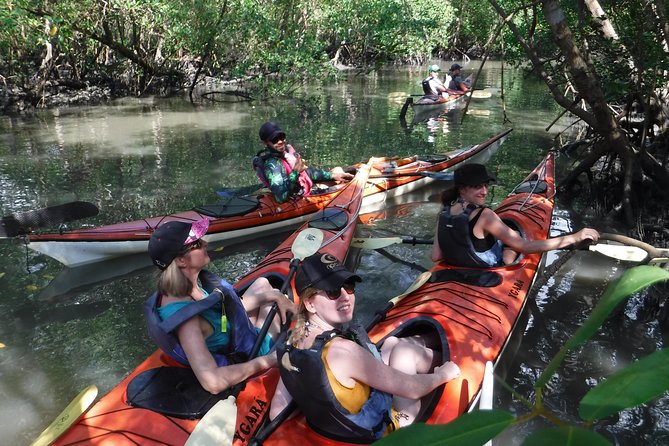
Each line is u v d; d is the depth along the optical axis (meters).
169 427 2.45
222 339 2.69
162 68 15.44
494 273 3.90
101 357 3.68
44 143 9.45
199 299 2.59
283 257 4.34
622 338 3.84
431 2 20.16
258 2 15.46
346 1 17.59
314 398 2.16
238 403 2.65
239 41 14.78
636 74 5.95
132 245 5.22
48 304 4.37
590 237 3.88
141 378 2.66
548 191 5.85
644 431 2.96
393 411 2.61
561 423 0.63
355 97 15.19
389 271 5.05
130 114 12.31
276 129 5.87
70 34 12.29
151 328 2.57
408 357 2.77
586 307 4.27
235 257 5.38
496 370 3.51
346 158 8.80
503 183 7.44
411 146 9.57
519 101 14.16
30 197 6.68
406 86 17.59
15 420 3.06
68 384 3.39
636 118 7.82
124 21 14.41
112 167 8.02
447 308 3.46
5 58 13.36
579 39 6.10
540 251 3.86
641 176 6.05
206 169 8.00
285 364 2.20
